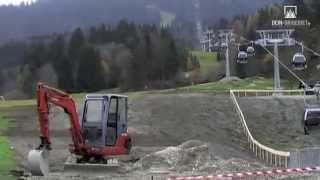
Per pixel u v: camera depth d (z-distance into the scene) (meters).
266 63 164.12
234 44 125.50
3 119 64.75
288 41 84.12
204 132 59.50
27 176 32.12
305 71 134.62
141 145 52.09
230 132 60.38
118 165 35.38
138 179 31.64
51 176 32.38
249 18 189.12
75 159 40.97
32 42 167.38
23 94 143.25
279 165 42.50
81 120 37.19
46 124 31.25
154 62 175.50
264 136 60.16
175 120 64.19
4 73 148.50
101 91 161.62
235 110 68.94
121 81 168.75
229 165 38.78
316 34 144.25
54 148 48.69
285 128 63.12
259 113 67.88
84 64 161.00
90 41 184.75
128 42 182.88
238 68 168.50
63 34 179.88
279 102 72.25
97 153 36.66
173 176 31.83
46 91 32.50
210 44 130.62
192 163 40.19
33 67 154.12
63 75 157.88
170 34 196.38
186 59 184.50
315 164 32.00
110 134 37.53
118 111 37.97
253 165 40.38
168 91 110.19
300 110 69.12
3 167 37.44
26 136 53.81
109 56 174.12
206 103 71.81
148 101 74.00
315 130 57.44
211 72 179.62
